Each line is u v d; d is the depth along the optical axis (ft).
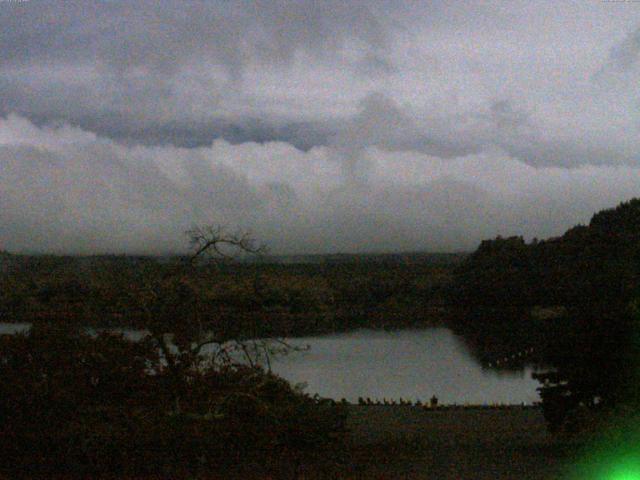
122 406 79.15
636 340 90.84
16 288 372.79
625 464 73.51
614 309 94.48
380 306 601.62
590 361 93.97
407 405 152.05
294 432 82.43
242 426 79.36
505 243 563.07
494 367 276.21
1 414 72.13
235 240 92.68
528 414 132.57
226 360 90.12
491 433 105.91
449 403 180.65
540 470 71.67
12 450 71.51
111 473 70.13
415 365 281.33
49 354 78.54
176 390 83.05
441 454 83.30
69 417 74.64
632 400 87.56
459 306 560.20
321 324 508.53
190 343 87.30
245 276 282.77
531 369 269.85
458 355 320.09
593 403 95.09
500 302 522.06
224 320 96.43
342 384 226.58
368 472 71.00
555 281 467.11
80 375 78.69
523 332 436.35
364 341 389.80
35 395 72.49
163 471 71.15
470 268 572.51
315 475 69.72
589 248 465.88
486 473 69.72
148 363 85.30
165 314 87.71
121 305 91.97
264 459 76.95
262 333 98.17
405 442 92.73
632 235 440.04
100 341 84.12
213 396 83.92
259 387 88.63
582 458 77.82
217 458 75.20
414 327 489.26
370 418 125.70
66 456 71.61
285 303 456.45
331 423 86.33
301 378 239.30
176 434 73.92
